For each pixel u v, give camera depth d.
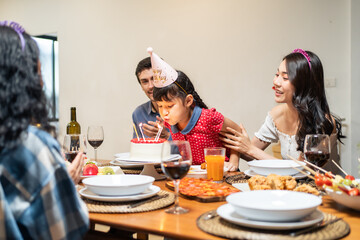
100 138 2.13
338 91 3.48
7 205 0.86
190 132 2.12
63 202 0.93
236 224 1.00
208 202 1.27
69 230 0.93
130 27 4.62
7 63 0.91
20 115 0.90
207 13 4.11
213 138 2.14
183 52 4.27
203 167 1.82
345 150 3.48
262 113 3.85
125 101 4.69
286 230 0.94
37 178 0.89
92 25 4.90
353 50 3.37
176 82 2.01
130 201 1.26
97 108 4.91
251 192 1.10
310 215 1.02
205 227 0.98
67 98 5.16
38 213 0.89
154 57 1.96
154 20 4.45
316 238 0.88
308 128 2.04
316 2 3.54
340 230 0.94
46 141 0.93
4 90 0.90
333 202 1.25
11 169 0.89
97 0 4.85
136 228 1.03
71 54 5.09
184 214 1.13
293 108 2.16
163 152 1.16
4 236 0.85
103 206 1.20
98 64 4.88
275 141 2.40
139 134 2.69
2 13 5.68
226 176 1.72
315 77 2.03
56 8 5.20
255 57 3.86
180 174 1.15
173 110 2.02
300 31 3.63
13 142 0.88
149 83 2.58
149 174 1.71
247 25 3.89
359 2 3.32
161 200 1.26
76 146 1.55
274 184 1.33
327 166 2.07
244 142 2.01
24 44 0.96
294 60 2.05
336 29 3.47
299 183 1.49
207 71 4.14
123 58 4.68
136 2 4.56
